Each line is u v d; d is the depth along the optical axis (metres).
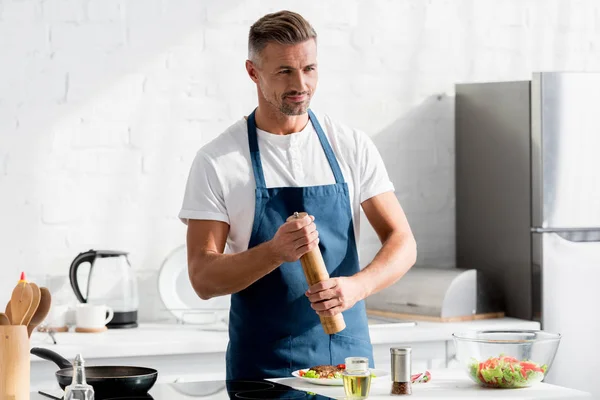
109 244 4.08
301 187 2.70
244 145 2.75
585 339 4.10
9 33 3.93
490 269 4.36
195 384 2.31
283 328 2.64
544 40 4.77
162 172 4.15
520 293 4.18
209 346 3.58
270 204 2.69
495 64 4.70
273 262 2.40
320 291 2.33
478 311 4.16
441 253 4.61
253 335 2.65
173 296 4.02
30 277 3.97
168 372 3.55
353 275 2.52
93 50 4.04
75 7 4.02
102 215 4.07
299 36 2.53
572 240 4.11
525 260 4.15
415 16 4.55
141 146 4.12
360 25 4.46
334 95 4.42
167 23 4.14
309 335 2.64
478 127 4.44
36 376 3.37
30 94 3.96
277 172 2.73
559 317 4.07
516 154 4.21
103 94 4.06
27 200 3.97
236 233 2.73
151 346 3.50
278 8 4.31
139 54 4.11
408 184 4.56
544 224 4.06
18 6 3.94
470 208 4.51
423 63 4.57
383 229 2.75
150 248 4.14
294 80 2.55
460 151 4.56
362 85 4.47
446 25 4.61
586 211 4.12
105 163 4.07
